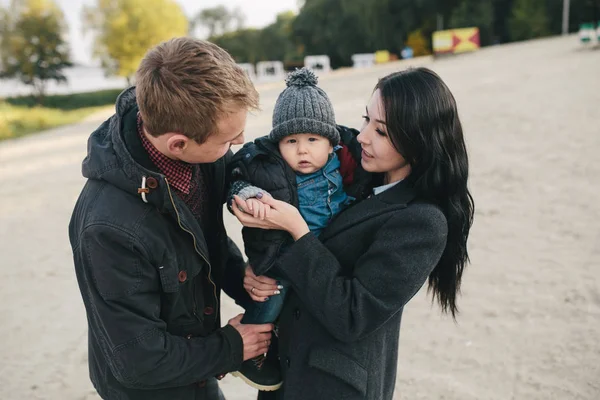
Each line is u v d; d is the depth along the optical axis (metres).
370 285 1.59
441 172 1.61
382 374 1.81
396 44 57.94
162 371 1.57
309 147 1.76
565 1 39.53
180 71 1.39
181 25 45.44
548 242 4.89
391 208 1.65
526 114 9.77
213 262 1.88
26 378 3.61
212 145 1.50
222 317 4.19
